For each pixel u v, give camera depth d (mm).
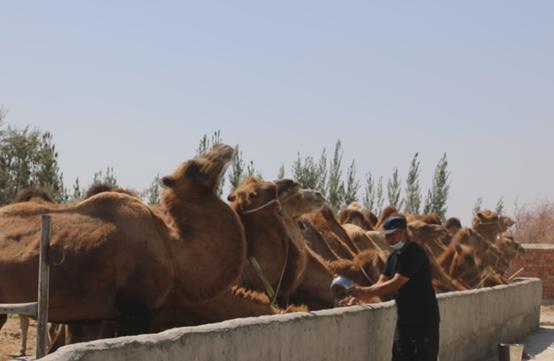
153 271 9172
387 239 9016
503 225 28406
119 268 8977
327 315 8930
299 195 12516
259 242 11484
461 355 14703
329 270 13633
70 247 8766
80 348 5273
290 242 12352
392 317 10891
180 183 9742
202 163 9812
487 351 16875
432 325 8953
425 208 41750
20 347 14086
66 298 8758
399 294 9031
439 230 20234
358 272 13844
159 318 9617
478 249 24062
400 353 8984
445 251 23000
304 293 13367
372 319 10219
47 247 7719
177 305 9633
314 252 14156
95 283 8852
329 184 34531
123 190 10078
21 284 8602
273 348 7699
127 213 9180
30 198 10320
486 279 23797
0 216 8953
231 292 9953
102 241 8883
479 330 16172
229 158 9961
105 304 8922
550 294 35062
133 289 9055
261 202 11477
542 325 25016
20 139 27172
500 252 28094
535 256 35281
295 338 8148
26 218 8945
